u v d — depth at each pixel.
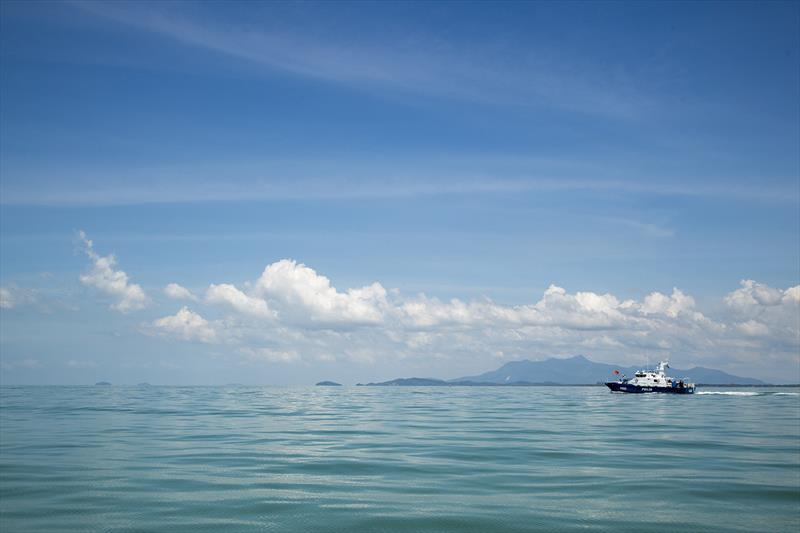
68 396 128.12
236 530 18.12
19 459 31.19
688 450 35.31
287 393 173.62
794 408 88.50
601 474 26.95
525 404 102.12
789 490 23.56
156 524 18.67
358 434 44.53
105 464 29.61
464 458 31.73
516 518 19.48
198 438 41.53
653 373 155.38
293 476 26.44
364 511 20.28
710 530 18.31
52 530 17.98
